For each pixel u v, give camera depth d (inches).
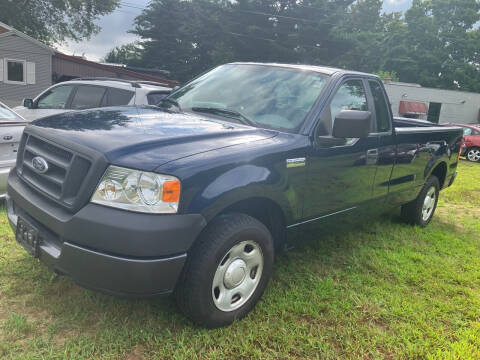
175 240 95.3
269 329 115.6
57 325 108.3
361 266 163.2
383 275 157.5
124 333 107.9
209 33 1683.1
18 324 106.4
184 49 1831.9
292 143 124.9
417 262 174.6
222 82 158.1
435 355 112.2
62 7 1470.2
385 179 173.5
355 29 1590.8
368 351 112.1
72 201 98.7
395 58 2004.2
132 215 92.7
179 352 103.4
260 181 111.8
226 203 104.4
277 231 132.0
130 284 94.0
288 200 123.5
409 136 185.2
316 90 142.6
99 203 95.1
